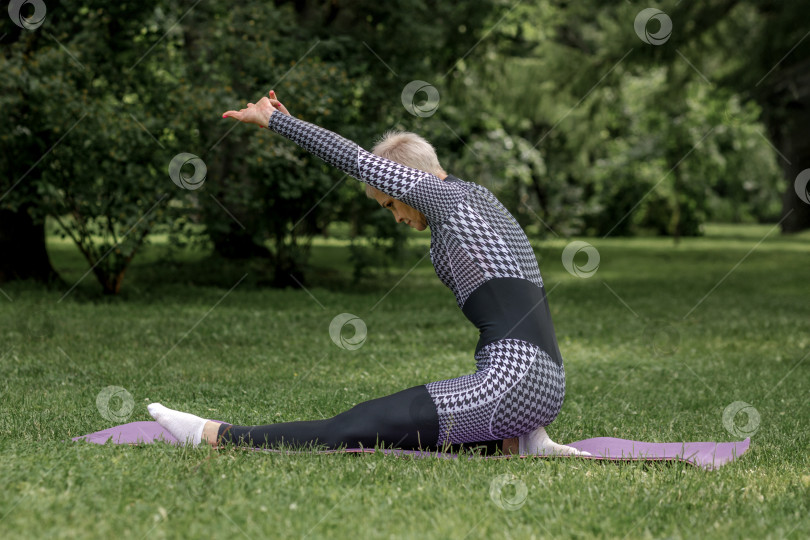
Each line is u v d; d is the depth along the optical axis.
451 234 4.14
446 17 17.66
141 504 3.32
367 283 17.95
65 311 11.18
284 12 15.70
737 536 3.17
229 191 13.54
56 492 3.43
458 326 11.39
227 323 10.72
